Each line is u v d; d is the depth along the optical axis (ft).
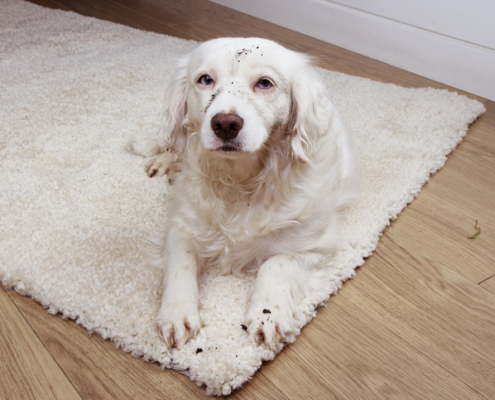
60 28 11.85
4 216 5.61
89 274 4.86
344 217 5.92
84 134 7.49
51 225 5.53
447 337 4.55
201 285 4.90
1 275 4.81
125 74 9.50
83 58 10.20
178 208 5.36
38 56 10.17
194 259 4.86
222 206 4.91
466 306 4.94
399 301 4.95
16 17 12.36
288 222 4.83
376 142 7.64
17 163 6.64
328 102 5.20
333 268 5.17
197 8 14.89
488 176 7.29
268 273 4.65
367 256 5.49
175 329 4.09
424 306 4.91
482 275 5.38
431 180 7.10
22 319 4.49
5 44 10.66
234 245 4.98
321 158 5.09
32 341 4.26
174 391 3.87
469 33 9.98
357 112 8.53
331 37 12.65
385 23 11.33
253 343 4.15
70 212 5.78
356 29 11.98
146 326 4.28
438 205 6.54
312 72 4.95
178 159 6.48
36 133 7.39
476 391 4.03
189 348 4.07
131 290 4.68
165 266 4.86
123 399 3.79
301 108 4.74
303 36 13.07
